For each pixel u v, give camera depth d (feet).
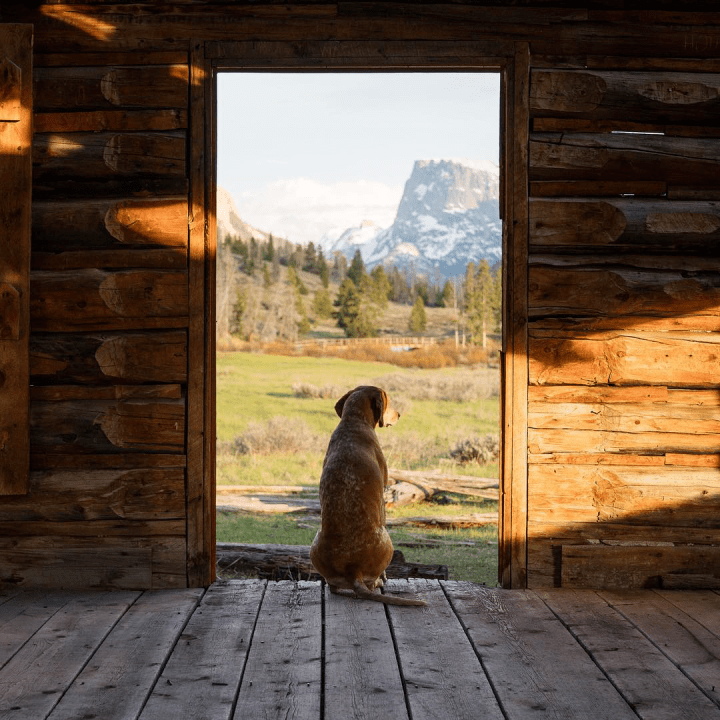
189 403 15.08
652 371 15.21
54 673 10.37
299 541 24.54
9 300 14.75
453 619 12.87
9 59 14.82
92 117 15.12
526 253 15.17
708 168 15.37
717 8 15.40
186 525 15.07
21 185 14.83
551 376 15.19
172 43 15.20
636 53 15.35
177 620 12.78
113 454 15.10
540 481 15.21
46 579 14.99
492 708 9.29
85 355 15.05
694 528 15.23
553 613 13.32
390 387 88.99
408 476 34.53
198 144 15.19
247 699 9.52
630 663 10.82
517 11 15.26
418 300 252.01
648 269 15.28
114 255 15.14
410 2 15.28
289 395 89.40
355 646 11.45
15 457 14.83
